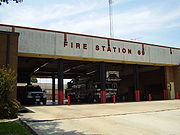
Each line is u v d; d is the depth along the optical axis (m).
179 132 8.15
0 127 8.84
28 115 13.02
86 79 31.06
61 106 19.80
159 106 17.97
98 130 8.66
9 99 12.67
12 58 16.12
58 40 23.30
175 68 32.97
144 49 29.36
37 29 22.39
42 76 44.72
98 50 25.52
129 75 38.47
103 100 25.48
